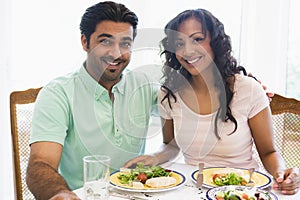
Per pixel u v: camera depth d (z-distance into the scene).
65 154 1.48
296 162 1.77
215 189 1.21
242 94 1.61
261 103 1.61
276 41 2.44
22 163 1.73
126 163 1.31
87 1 2.60
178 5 2.58
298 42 2.48
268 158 1.58
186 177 1.38
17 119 1.73
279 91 2.47
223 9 2.50
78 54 2.61
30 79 2.58
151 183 1.25
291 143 1.78
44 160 1.32
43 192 1.17
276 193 1.25
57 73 2.62
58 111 1.40
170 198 1.20
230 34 2.51
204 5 2.54
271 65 2.46
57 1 2.59
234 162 1.61
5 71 2.46
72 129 1.44
